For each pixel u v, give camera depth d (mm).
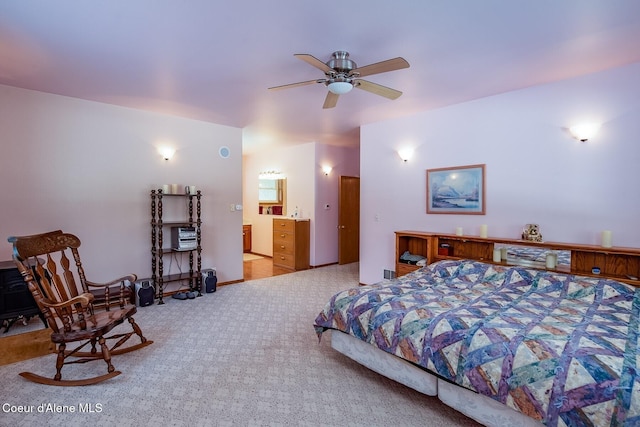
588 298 2492
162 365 2619
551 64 2865
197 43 2465
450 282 3035
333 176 6828
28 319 3494
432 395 2094
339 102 3920
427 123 4301
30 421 1941
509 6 2006
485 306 2332
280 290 4871
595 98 3051
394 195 4715
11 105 3402
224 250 5156
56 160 3668
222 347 2951
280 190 7262
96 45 2488
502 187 3654
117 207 4098
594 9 2037
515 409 1640
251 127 5234
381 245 4895
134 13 2061
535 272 2885
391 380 2436
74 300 2240
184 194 4492
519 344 1754
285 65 2857
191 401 2152
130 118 4176
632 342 1723
